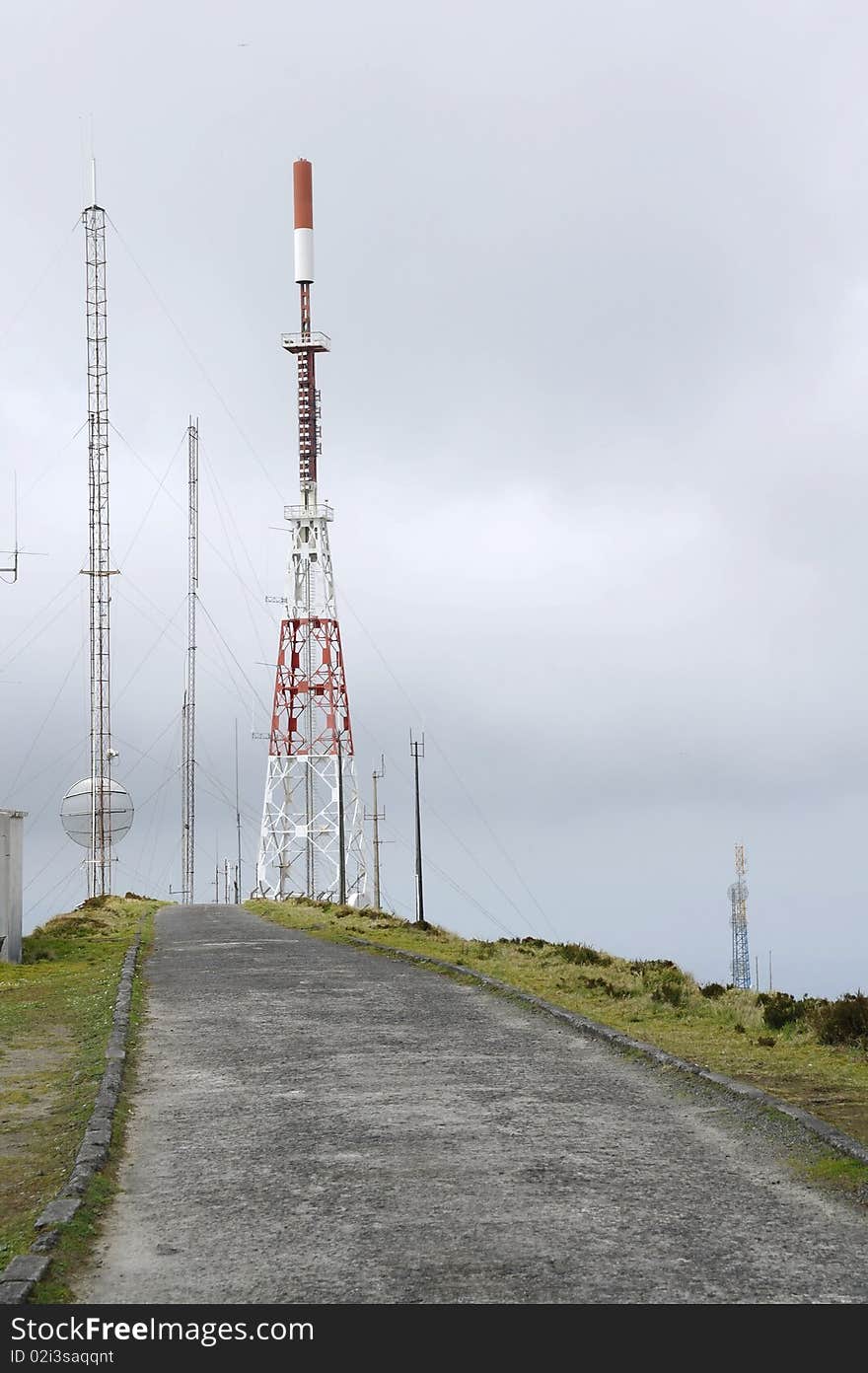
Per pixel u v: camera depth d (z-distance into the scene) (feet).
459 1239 28.55
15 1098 47.85
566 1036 59.26
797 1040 56.75
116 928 156.04
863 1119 39.96
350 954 107.96
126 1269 27.40
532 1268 26.73
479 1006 70.38
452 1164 35.06
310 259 354.33
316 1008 70.13
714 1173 34.09
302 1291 25.88
